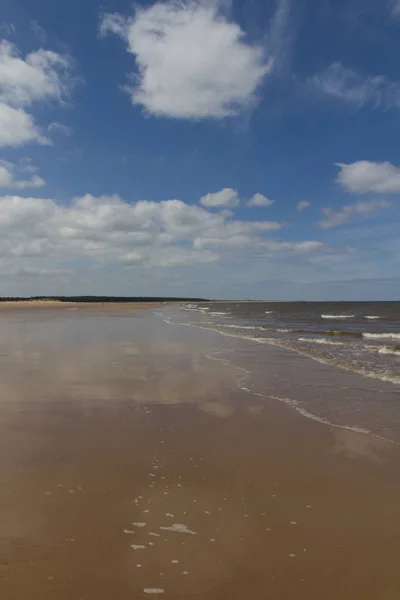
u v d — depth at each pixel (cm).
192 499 418
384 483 462
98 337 2155
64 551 321
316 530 363
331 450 568
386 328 3148
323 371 1173
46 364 1242
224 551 327
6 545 328
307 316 5472
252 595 277
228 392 911
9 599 267
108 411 742
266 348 1708
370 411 766
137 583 286
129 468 491
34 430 627
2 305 9862
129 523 366
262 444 588
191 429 650
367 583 290
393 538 350
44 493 420
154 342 1927
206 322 3834
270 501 417
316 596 277
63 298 16100
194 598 273
